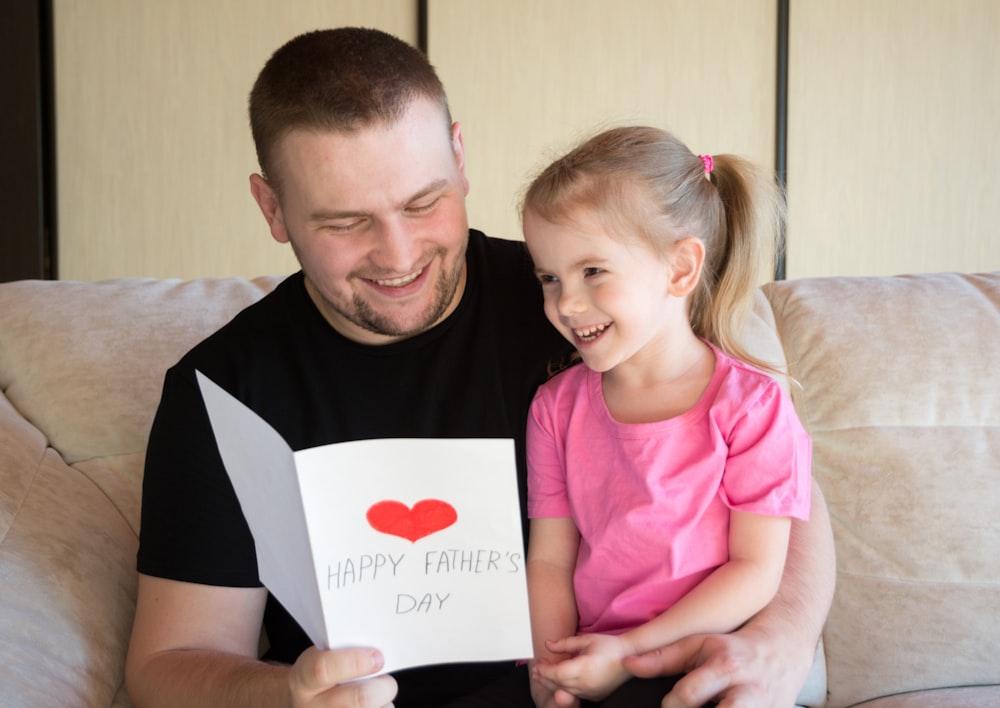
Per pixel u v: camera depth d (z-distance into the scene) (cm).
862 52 369
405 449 94
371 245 117
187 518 121
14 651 117
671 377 126
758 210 135
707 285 135
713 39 367
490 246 140
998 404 154
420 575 95
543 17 363
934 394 154
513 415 130
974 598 146
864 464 152
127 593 136
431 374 127
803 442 123
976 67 372
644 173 122
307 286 131
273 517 94
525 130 365
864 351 157
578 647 113
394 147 113
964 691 143
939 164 375
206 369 126
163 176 353
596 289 121
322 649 93
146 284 165
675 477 120
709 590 115
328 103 111
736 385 123
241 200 357
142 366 154
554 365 133
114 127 350
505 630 96
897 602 147
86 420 150
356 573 93
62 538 132
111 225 353
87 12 346
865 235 376
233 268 359
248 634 123
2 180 335
